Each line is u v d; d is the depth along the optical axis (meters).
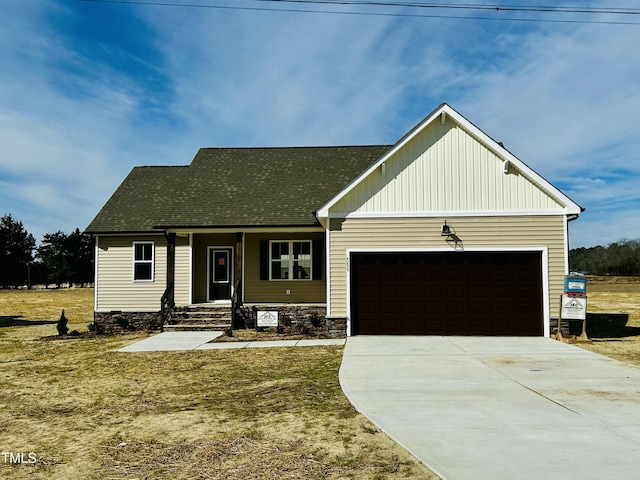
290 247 18.78
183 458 5.50
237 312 17.56
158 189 20.72
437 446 5.68
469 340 14.15
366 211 15.34
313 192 19.11
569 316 14.06
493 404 7.44
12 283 72.50
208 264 19.19
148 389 8.89
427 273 15.20
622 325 18.67
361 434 6.17
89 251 75.88
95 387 9.09
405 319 15.21
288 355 12.13
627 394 7.98
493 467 5.04
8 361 12.02
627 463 5.10
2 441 6.17
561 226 14.79
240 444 5.90
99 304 18.66
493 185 15.07
